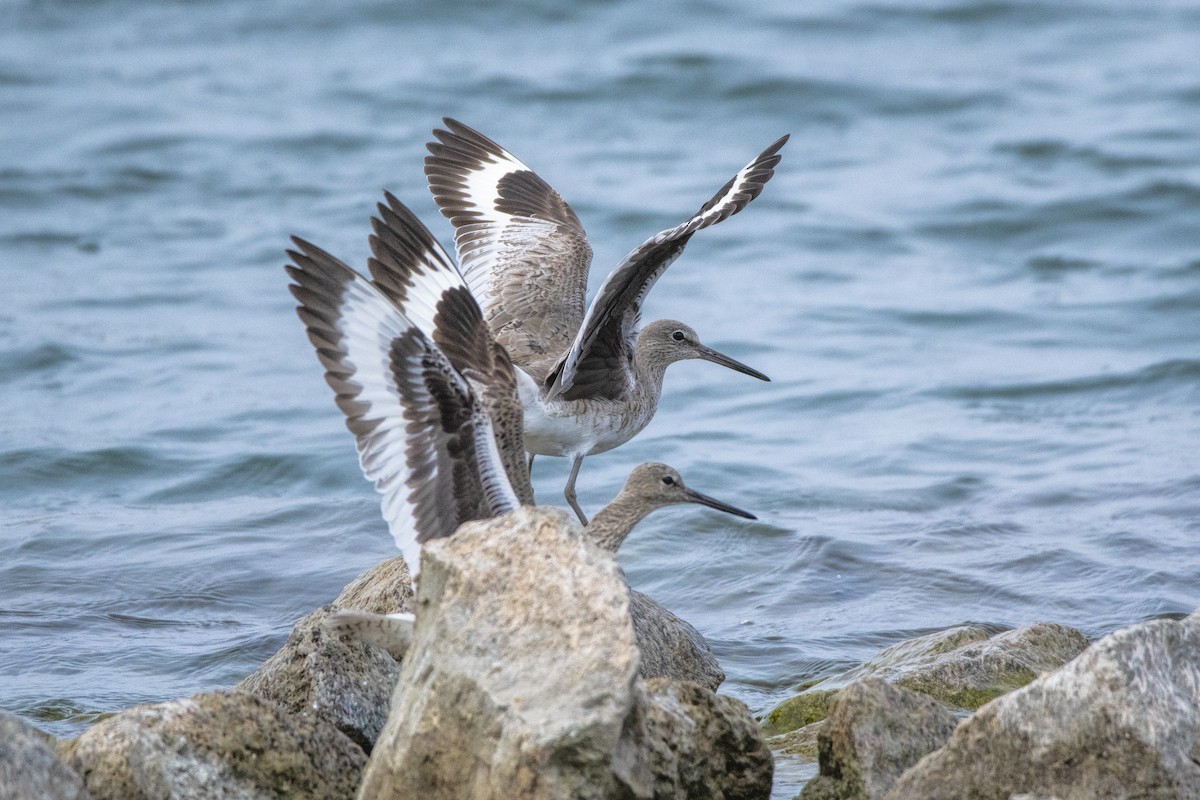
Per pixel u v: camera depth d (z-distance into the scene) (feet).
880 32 121.29
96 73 114.52
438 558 28.63
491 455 32.12
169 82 112.88
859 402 67.36
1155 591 46.80
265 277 83.51
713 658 38.88
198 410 65.62
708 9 123.03
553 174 96.99
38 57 117.29
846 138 105.50
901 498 56.03
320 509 55.42
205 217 91.30
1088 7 124.88
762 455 60.95
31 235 88.33
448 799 27.14
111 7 126.11
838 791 31.73
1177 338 74.64
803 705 38.17
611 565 28.12
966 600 46.88
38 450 60.49
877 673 39.19
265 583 48.80
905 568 49.32
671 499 39.50
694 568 49.96
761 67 113.09
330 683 33.47
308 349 73.92
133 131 103.71
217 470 59.26
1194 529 52.01
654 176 97.30
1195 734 28.22
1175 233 90.17
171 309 78.79
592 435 44.50
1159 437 62.23
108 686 40.73
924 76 113.60
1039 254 88.48
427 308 34.53
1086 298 81.20
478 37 121.29
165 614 46.39
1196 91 111.14
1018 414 65.77
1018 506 55.01
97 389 68.23
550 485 57.82
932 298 81.66
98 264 84.89
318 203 92.73
